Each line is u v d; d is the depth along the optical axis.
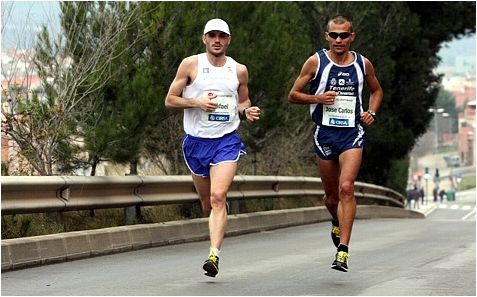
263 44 49.88
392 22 74.06
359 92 26.94
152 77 37.91
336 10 70.50
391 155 80.38
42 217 33.31
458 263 30.05
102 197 33.81
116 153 36.53
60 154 36.12
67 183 31.55
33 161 35.25
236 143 26.73
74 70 35.91
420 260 30.86
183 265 29.53
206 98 26.38
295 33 58.16
